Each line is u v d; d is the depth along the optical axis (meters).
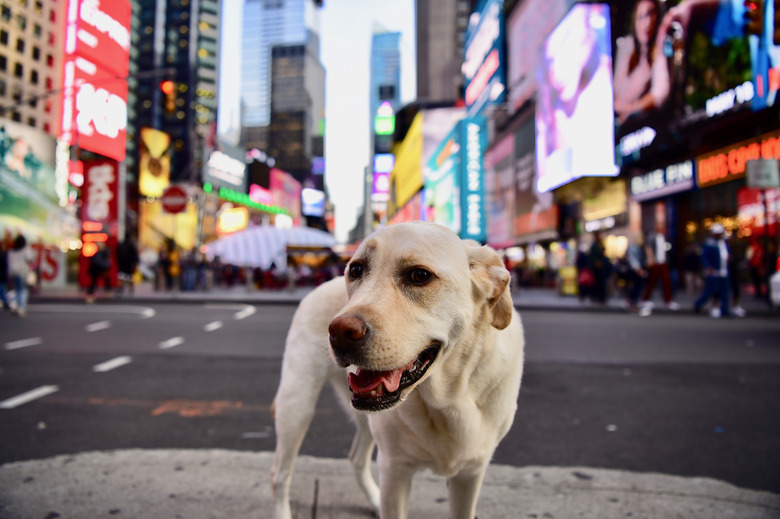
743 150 15.70
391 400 1.42
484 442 1.75
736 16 15.38
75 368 5.62
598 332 8.42
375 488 2.50
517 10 35.31
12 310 10.81
